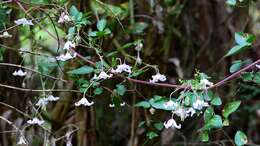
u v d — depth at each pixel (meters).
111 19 1.09
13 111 1.10
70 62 1.04
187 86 0.77
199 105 0.75
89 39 0.84
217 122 0.79
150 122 1.06
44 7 0.91
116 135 1.50
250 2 1.08
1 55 0.96
